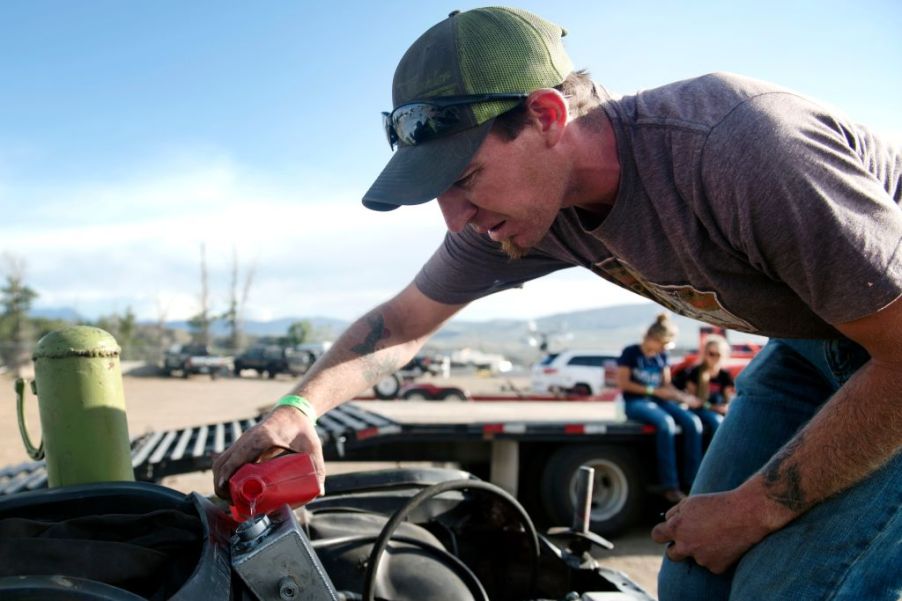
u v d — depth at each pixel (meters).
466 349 40.75
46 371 1.77
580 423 5.69
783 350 2.18
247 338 48.66
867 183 1.41
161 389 23.88
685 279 1.71
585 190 1.64
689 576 1.90
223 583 1.29
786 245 1.40
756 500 1.67
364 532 1.95
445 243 2.28
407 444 5.67
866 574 1.55
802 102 1.51
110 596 1.08
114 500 1.61
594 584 2.11
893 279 1.33
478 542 2.29
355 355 2.21
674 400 6.06
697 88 1.58
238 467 1.72
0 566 1.24
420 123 1.53
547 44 1.55
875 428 1.45
